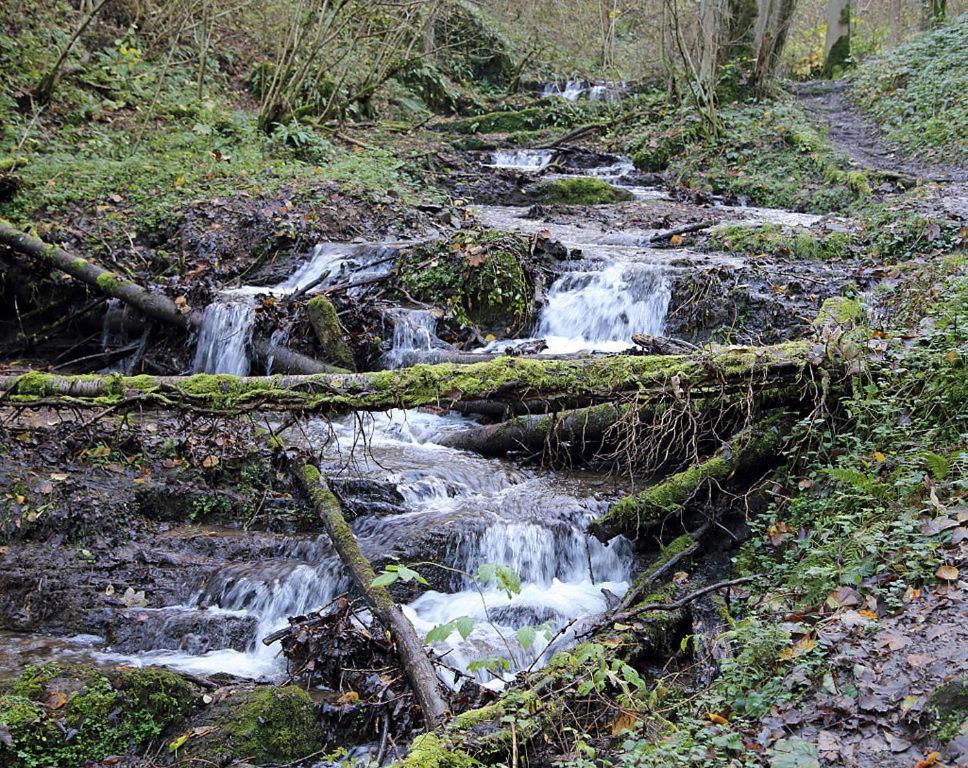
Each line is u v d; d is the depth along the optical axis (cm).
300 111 1503
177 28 1502
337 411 599
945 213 1048
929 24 2444
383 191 1252
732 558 602
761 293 877
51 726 473
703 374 602
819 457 627
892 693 400
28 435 739
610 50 2103
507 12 2283
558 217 1296
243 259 1119
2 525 659
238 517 707
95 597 615
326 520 639
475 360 842
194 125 1365
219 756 468
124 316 1015
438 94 1977
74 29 1446
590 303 956
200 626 591
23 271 1029
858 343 628
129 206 1159
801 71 2814
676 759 397
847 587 482
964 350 602
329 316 891
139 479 716
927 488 525
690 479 634
